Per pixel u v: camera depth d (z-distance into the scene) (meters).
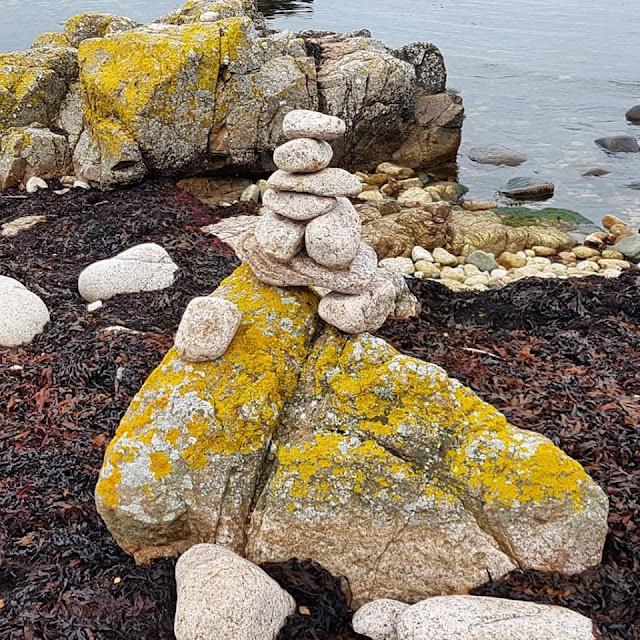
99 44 4.60
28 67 4.77
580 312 3.04
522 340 2.78
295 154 1.62
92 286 3.10
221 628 1.30
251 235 1.72
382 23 11.06
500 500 1.49
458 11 12.11
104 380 2.43
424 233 4.22
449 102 5.91
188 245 3.66
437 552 1.51
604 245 4.45
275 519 1.54
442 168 5.77
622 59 8.96
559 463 1.51
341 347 1.66
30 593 1.54
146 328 2.78
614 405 2.16
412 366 1.61
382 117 5.45
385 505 1.52
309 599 1.49
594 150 6.08
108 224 3.89
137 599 1.50
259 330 1.65
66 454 2.04
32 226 3.98
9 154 4.48
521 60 8.91
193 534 1.57
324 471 1.54
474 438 1.54
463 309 3.08
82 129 4.71
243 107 4.55
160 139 4.34
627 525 1.64
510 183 5.39
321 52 5.64
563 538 1.48
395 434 1.56
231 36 4.46
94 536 1.72
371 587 1.53
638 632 1.35
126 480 1.53
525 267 4.07
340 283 1.65
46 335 2.76
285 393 1.63
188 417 1.55
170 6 11.59
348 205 1.73
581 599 1.43
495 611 1.33
